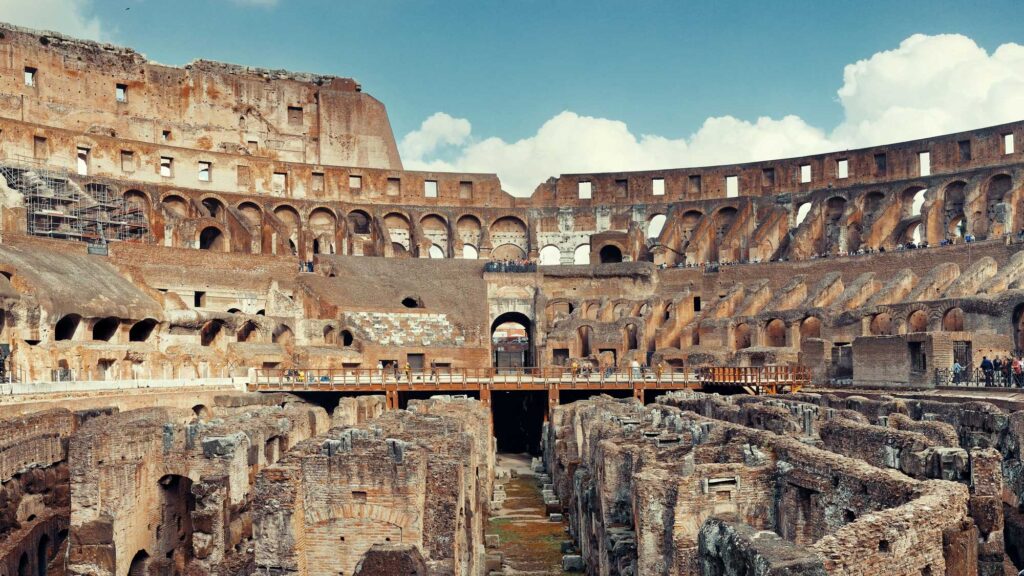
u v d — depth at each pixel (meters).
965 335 62.50
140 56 124.75
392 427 30.00
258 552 20.58
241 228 108.81
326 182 124.38
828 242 116.69
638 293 113.50
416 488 21.08
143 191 110.06
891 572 14.27
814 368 76.50
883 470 18.31
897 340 64.88
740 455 23.78
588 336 100.62
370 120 138.62
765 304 99.69
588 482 34.91
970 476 20.73
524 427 80.44
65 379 58.09
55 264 77.19
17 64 112.56
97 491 26.53
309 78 139.38
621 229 129.38
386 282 106.31
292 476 20.80
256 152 131.25
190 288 97.31
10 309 64.25
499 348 128.88
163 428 28.23
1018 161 103.81
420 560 15.83
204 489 26.59
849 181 117.94
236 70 134.62
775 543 13.20
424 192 129.12
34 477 31.16
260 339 88.81
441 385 72.56
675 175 129.12
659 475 22.50
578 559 33.97
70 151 105.62
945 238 108.00
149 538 28.08
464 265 114.62
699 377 74.81
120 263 87.62
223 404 63.62
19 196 87.56
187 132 126.75
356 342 90.50
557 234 131.00
